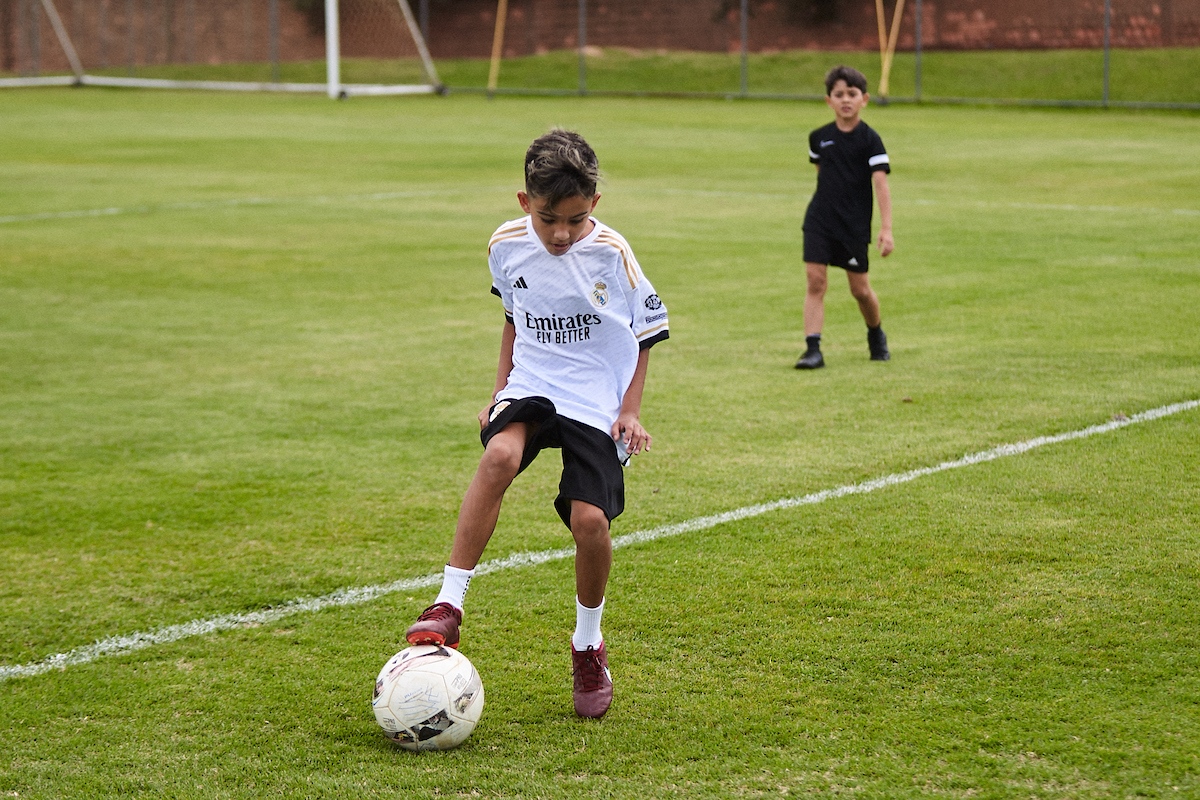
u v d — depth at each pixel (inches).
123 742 205.2
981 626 242.1
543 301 213.5
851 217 451.8
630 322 217.3
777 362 468.8
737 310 562.6
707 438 374.0
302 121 1648.6
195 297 601.6
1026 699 212.8
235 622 252.7
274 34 2283.5
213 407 418.0
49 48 2468.0
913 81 1957.4
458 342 509.7
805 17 2137.1
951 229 776.3
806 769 192.2
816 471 341.1
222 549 292.5
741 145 1330.0
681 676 225.0
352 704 217.8
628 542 291.3
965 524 298.4
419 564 282.5
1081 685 217.3
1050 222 800.3
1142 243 714.8
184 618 254.8
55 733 208.5
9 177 1069.8
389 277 650.8
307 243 753.6
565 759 196.9
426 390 438.3
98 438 383.2
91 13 2519.7
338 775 193.3
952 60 1998.0
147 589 269.7
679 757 196.7
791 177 1066.1
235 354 491.8
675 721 208.8
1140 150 1236.5
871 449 359.9
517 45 2364.7
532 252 212.8
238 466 355.6
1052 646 232.7
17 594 267.4
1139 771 189.2
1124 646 231.9
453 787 189.2
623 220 827.4
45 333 528.4
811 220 457.1
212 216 859.4
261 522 310.3
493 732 206.7
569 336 214.7
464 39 2418.8
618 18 2278.5
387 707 198.2
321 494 331.0
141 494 331.9
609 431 214.8
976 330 512.4
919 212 852.0
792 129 1512.1
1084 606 250.2
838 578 267.4
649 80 2133.4
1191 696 212.4
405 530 303.7
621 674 226.2
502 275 219.0
